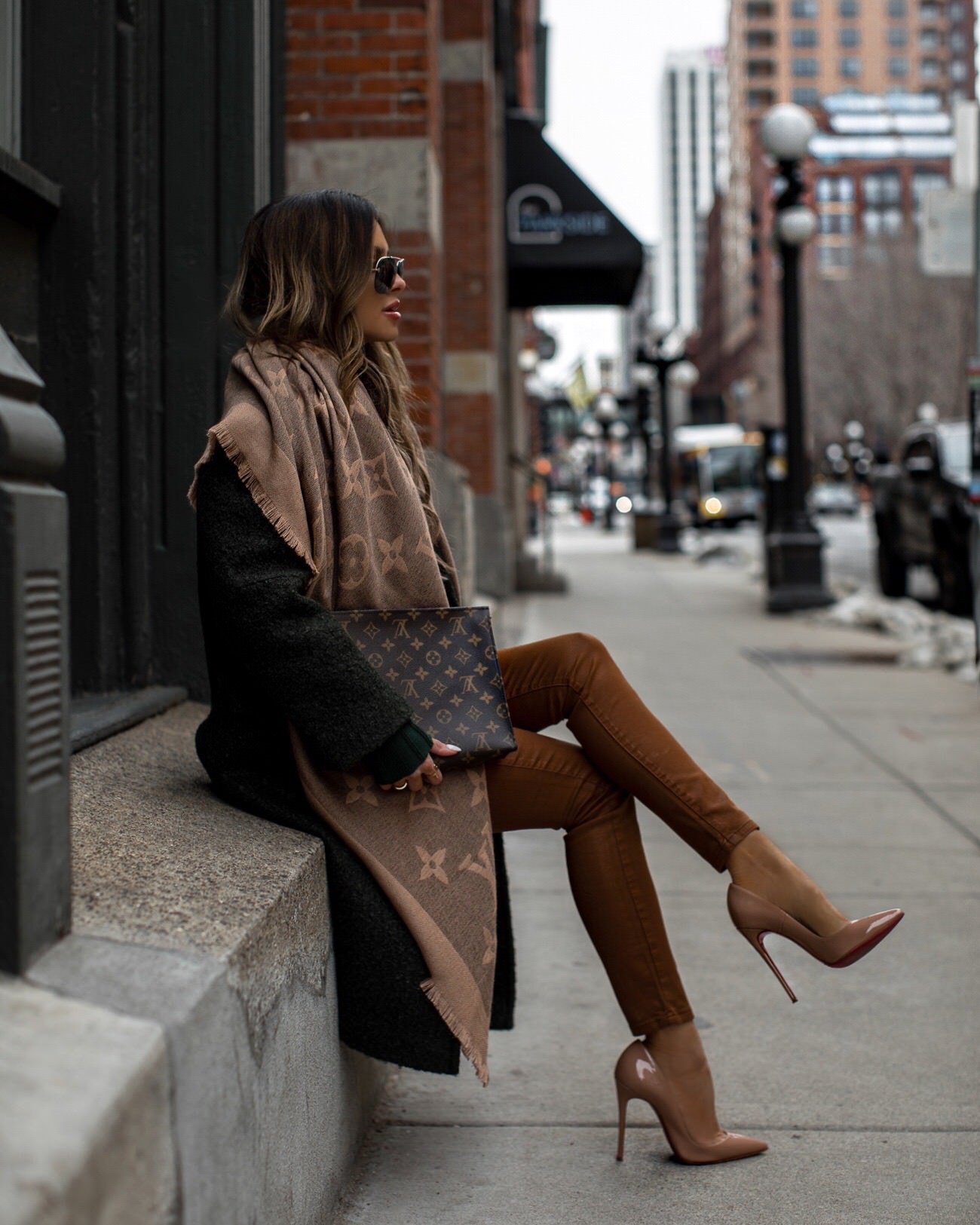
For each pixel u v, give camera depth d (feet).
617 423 163.12
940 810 17.87
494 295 38.45
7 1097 3.76
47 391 10.94
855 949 7.48
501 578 39.42
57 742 4.79
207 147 11.13
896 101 435.94
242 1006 5.28
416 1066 7.04
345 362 7.45
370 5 19.20
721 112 505.66
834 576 64.49
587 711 8.02
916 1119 8.78
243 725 7.38
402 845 7.15
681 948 12.41
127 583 11.08
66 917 4.92
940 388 218.79
